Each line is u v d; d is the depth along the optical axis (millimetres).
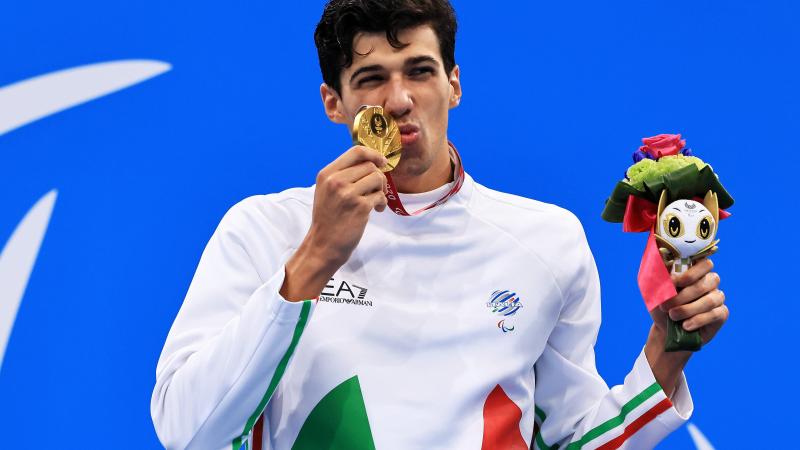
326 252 5621
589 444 6590
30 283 8578
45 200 8672
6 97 8703
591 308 6875
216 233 6629
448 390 6223
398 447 6074
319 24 6496
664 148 6301
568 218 6902
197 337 6129
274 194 6781
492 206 6793
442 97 6266
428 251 6531
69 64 8836
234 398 5664
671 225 5973
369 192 5664
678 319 6070
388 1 6102
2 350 8477
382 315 6340
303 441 6176
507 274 6574
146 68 8938
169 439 5855
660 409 6379
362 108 5840
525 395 6496
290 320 5582
